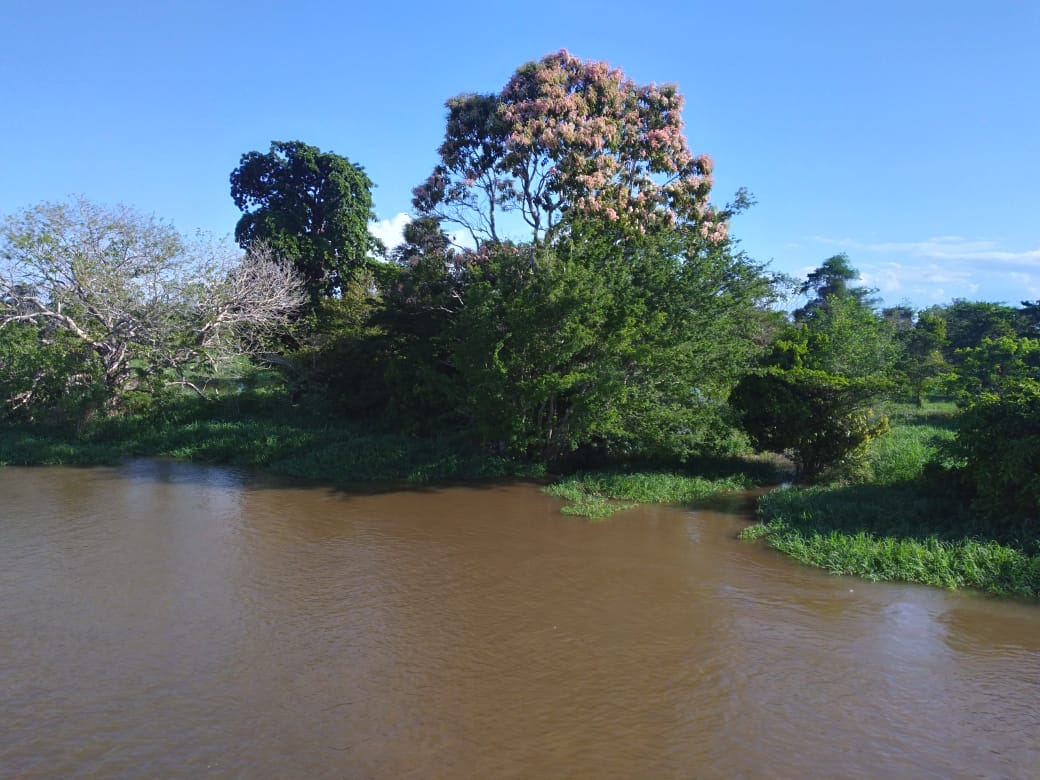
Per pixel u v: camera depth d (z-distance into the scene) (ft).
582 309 46.47
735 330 55.11
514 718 18.51
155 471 52.80
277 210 98.89
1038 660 22.15
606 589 28.22
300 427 64.95
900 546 30.83
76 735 17.39
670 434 48.37
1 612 25.32
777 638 23.70
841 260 133.59
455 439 56.70
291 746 16.99
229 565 30.78
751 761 16.66
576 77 56.08
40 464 55.21
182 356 68.33
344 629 24.12
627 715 18.75
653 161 56.29
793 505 39.06
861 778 16.05
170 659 21.68
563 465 52.90
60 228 63.36
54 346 63.67
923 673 21.22
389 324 63.98
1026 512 32.09
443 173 58.95
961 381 74.43
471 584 28.68
